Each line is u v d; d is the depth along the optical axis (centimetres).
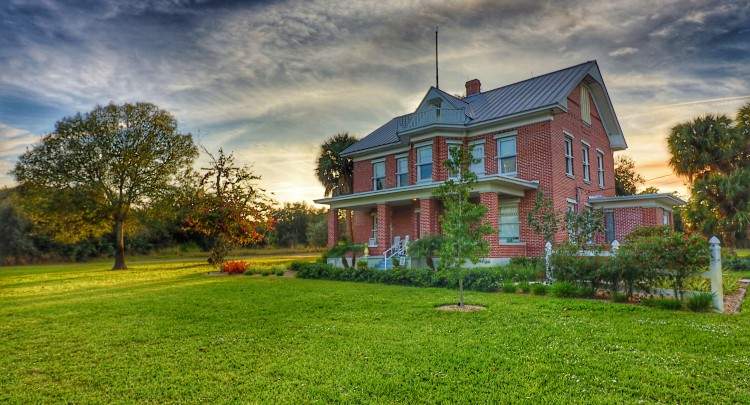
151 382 492
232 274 2164
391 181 2517
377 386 457
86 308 1034
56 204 2902
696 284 958
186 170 3177
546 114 1886
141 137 3106
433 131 2156
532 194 1895
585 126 2238
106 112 3022
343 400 422
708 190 2667
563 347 595
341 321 809
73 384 493
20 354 620
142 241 4850
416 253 1700
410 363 534
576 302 973
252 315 893
